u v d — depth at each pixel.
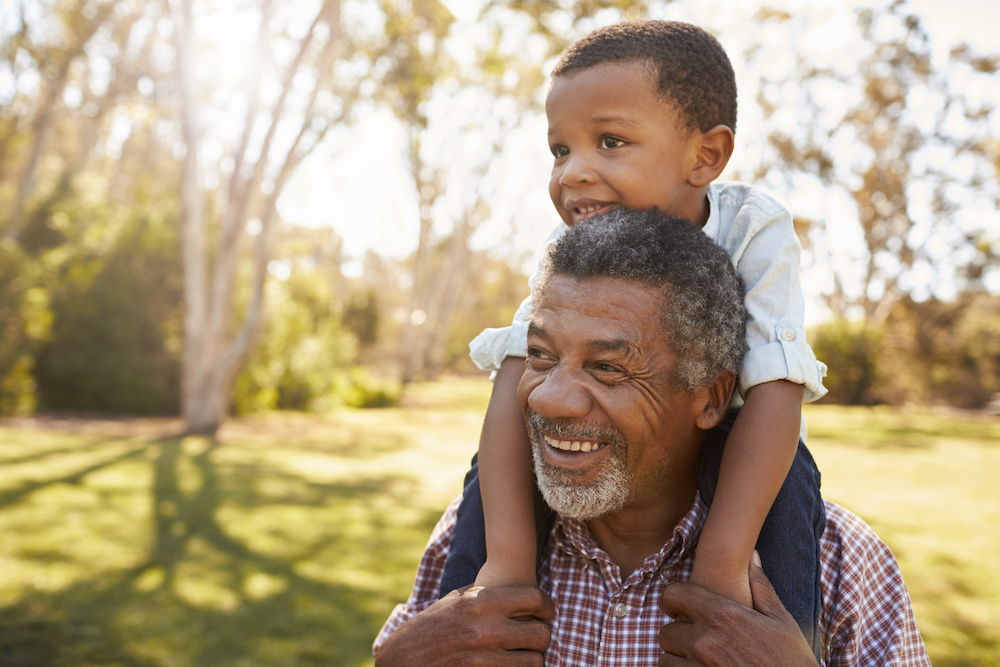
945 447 14.07
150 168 27.91
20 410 13.18
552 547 1.32
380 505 7.76
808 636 1.10
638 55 1.26
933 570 5.91
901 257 27.45
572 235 1.18
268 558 5.66
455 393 30.39
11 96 18.22
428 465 10.91
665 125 1.27
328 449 11.95
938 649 4.34
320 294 26.08
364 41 13.14
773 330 1.21
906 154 26.16
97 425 12.77
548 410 1.10
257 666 3.88
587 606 1.26
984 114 25.02
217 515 6.79
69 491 7.31
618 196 1.29
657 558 1.23
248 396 16.62
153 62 20.61
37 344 13.73
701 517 1.24
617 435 1.11
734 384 1.21
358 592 5.04
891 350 28.39
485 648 1.10
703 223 1.40
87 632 4.17
